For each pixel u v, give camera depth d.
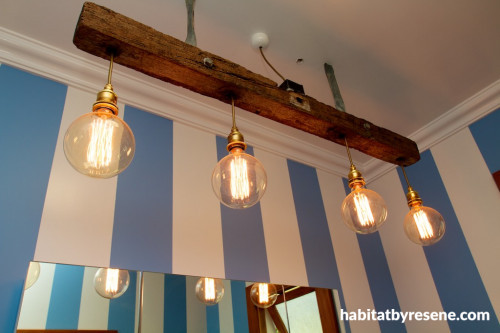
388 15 1.54
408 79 1.87
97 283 1.27
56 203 1.33
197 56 1.06
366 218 1.24
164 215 1.56
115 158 0.84
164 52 1.00
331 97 1.97
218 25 1.54
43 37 1.53
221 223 1.71
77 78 1.63
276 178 2.10
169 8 1.46
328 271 1.96
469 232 1.92
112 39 0.93
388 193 2.38
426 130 2.19
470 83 1.92
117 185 1.50
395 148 1.49
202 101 1.92
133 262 1.38
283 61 1.72
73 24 1.49
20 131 1.40
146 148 1.69
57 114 1.52
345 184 2.46
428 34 1.64
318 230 2.08
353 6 1.50
